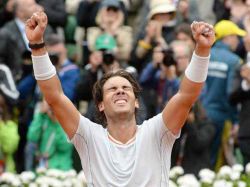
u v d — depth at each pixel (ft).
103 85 50.62
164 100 87.86
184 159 84.58
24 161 89.76
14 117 92.12
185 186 78.18
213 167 90.02
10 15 103.65
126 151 49.65
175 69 87.92
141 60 97.35
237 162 90.79
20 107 92.32
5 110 90.89
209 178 79.25
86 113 82.99
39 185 81.15
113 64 88.17
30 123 90.68
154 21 97.04
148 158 49.52
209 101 91.40
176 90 87.66
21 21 97.86
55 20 103.45
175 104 49.47
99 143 49.96
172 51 88.02
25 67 92.68
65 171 85.40
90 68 89.56
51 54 90.94
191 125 83.87
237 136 87.86
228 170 79.92
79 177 80.59
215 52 92.07
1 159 88.89
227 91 90.63
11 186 81.66
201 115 84.89
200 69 48.91
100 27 101.14
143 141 49.73
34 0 100.68
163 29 98.27
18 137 89.86
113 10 100.27
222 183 77.46
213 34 48.65
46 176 82.17
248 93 85.30
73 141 50.26
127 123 50.01
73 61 105.40
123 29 100.01
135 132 50.24
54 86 49.67
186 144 84.17
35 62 49.42
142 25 102.06
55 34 98.73
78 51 105.70
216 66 91.40
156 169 49.52
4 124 89.86
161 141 49.88
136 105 51.06
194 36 48.75
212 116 90.94
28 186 81.97
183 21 101.24
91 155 49.96
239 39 96.22
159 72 88.48
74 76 91.20
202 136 83.97
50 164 87.30
